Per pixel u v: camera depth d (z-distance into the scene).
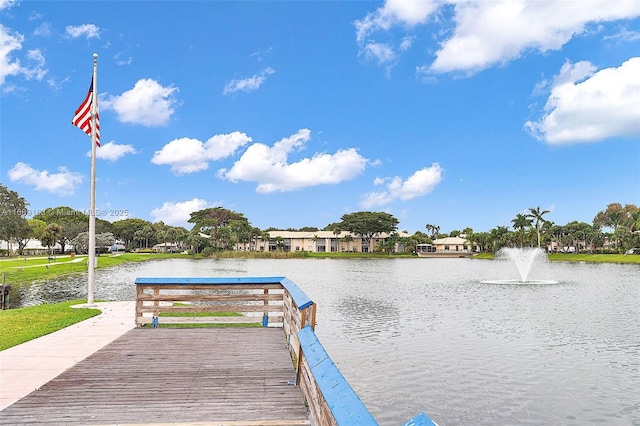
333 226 164.38
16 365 7.36
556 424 9.19
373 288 36.91
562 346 15.65
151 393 5.98
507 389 11.10
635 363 13.38
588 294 32.84
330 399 2.83
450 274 55.22
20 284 36.66
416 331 18.17
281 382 6.44
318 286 38.50
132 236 141.00
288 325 8.78
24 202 83.19
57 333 9.97
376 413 9.63
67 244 107.00
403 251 139.12
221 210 142.75
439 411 9.74
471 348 15.22
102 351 8.27
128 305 15.24
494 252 121.12
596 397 10.59
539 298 30.02
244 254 110.56
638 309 24.80
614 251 105.94
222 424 4.95
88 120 15.72
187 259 98.88
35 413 5.25
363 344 15.77
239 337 9.49
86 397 5.82
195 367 7.20
